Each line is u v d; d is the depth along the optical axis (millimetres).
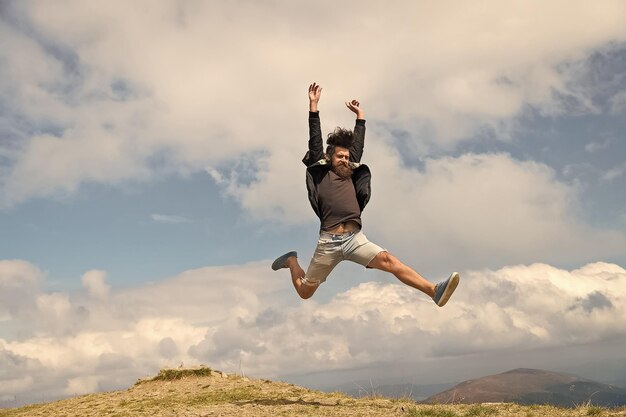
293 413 7262
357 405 8023
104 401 11000
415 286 6824
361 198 7188
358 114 7570
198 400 9922
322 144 7273
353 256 7008
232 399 9672
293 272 7723
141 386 12398
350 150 7332
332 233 7027
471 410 7301
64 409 10398
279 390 10523
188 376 12531
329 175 7156
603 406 7246
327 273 7379
